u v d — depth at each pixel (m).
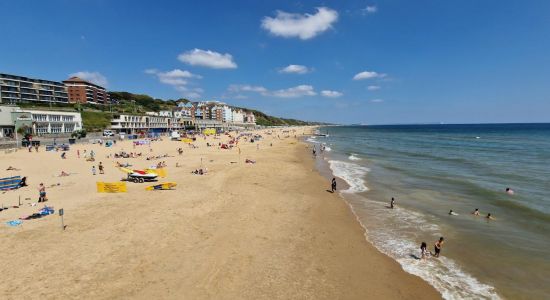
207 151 65.56
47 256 15.40
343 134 181.38
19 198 23.91
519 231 20.80
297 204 26.38
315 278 14.79
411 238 19.75
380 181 36.72
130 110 154.88
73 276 13.77
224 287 13.57
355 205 26.75
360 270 15.71
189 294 12.93
